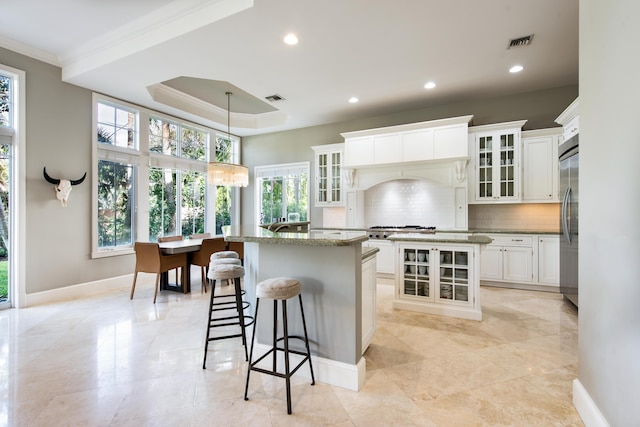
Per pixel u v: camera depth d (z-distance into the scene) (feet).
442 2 8.55
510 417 5.68
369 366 7.56
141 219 16.67
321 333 7.00
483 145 15.43
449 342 8.87
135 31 10.90
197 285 15.80
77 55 12.63
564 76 13.55
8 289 12.18
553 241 13.85
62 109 13.41
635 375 4.13
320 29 9.79
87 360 7.86
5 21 10.67
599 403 5.10
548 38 10.39
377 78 13.53
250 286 9.74
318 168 19.71
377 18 9.25
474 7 8.77
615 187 4.68
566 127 12.24
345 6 8.69
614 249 4.70
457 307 10.85
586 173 5.67
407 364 7.64
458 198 15.61
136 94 15.02
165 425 5.49
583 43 5.74
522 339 9.05
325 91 14.98
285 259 7.43
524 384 6.75
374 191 18.94
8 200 12.15
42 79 12.76
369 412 5.83
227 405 6.05
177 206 19.20
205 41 10.43
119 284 15.40
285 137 22.27
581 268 5.85
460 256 10.90
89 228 14.38
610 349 4.78
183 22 9.98
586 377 5.61
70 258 13.67
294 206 22.25
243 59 11.69
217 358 8.00
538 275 14.10
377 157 17.02
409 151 16.30
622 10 4.45
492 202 15.21
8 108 12.05
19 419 5.63
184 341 9.04
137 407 5.98
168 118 18.26
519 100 15.58
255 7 8.70
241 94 17.76
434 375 7.14
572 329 9.77
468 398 6.26
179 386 6.71
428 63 12.17
